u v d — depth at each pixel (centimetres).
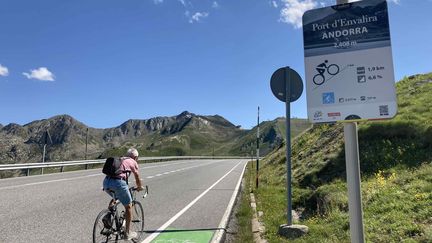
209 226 977
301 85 866
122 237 744
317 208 1063
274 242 760
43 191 1600
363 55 408
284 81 877
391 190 946
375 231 719
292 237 800
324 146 1962
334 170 1509
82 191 1616
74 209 1170
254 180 2277
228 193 1688
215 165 4616
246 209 1157
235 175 2869
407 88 2297
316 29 428
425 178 966
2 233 846
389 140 1420
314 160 1769
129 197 745
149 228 952
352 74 409
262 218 1049
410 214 754
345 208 951
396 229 696
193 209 1252
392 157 1288
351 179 404
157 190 1772
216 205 1339
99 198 1409
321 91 416
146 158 5356
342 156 1568
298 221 962
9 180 2147
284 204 1264
